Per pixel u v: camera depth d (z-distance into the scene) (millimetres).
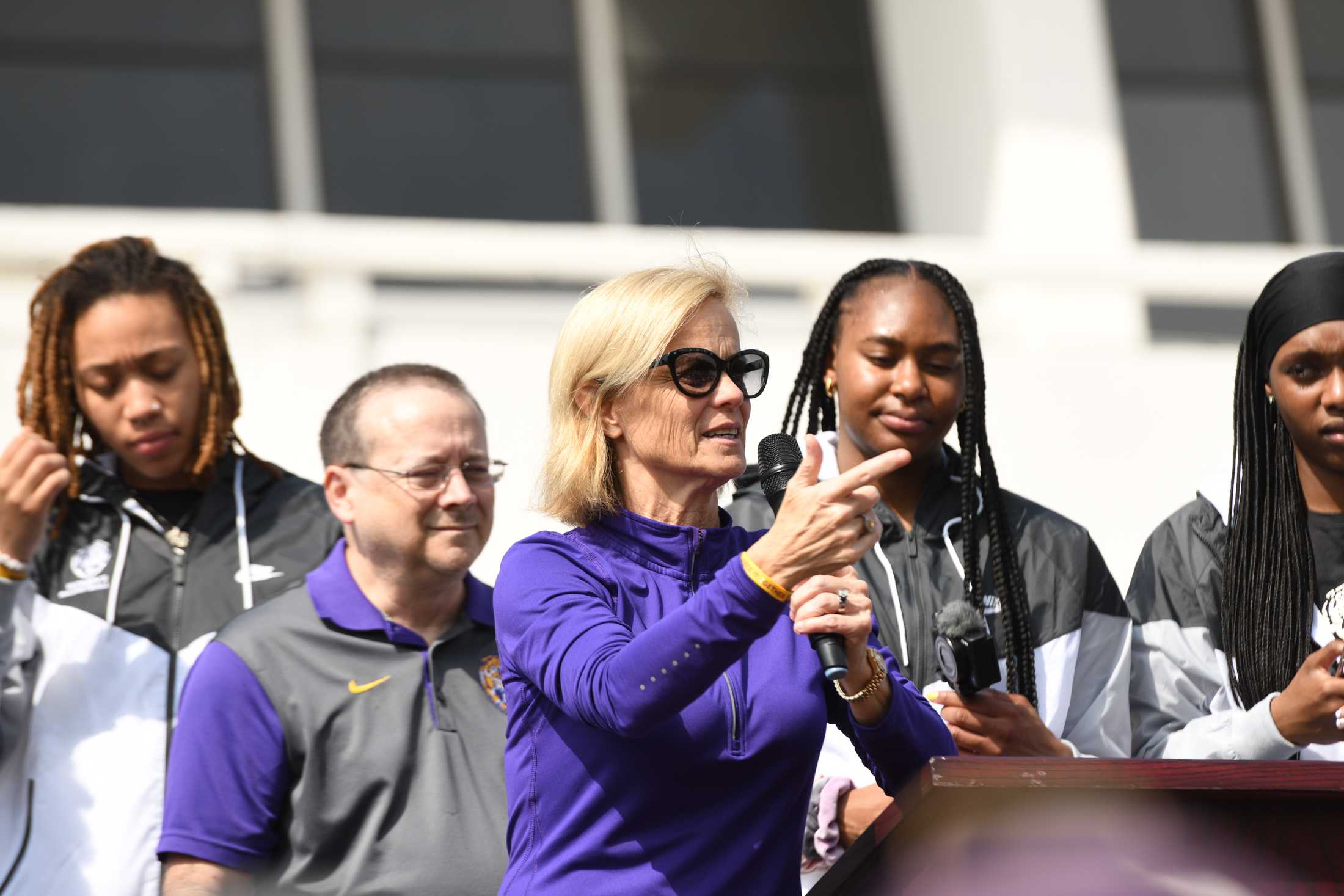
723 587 6969
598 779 7473
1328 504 11180
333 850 9984
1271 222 26766
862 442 11453
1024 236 23766
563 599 7648
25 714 11078
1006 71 24297
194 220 19656
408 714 10344
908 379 11219
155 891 10648
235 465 12289
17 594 10852
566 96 25422
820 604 7582
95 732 11023
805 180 26031
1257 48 27328
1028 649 10922
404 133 24656
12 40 23453
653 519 8102
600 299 8070
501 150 24984
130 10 23953
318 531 12125
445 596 10820
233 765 10023
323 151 24281
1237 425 11344
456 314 19500
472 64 25141
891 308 11406
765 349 19609
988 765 6055
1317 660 9703
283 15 24406
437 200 24609
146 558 11742
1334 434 10758
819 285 21562
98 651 11312
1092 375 19453
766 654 7895
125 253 12250
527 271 20891
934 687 10805
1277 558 10992
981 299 22062
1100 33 24641
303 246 19891
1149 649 11289
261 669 10297
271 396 17922
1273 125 27109
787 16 26531
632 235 21297
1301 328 10836
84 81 23609
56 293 12023
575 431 8086
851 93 26469
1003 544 11195
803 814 7809
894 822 6332
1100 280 22281
